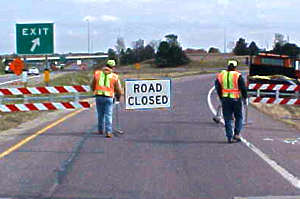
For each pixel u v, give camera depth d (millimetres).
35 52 20609
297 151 12289
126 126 17000
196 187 8781
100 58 109188
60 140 13773
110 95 14500
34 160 11062
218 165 10594
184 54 119250
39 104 16438
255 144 13297
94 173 9852
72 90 16625
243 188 8719
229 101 13422
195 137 14531
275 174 9773
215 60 128500
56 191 8562
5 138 14148
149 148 12641
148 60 122312
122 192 8477
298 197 8148
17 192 8500
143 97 15328
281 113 23250
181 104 26156
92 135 14758
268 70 32969
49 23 20578
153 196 8227
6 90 16469
